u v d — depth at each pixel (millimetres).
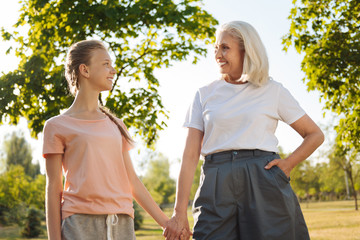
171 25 9555
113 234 2160
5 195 32812
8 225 31547
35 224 25906
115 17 8742
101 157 2205
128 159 2494
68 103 8875
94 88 2338
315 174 41656
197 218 2441
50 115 8859
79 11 9039
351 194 59500
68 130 2201
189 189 2574
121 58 9688
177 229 2479
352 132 9812
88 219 2117
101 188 2156
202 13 10547
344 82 9398
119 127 2445
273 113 2467
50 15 9195
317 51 9312
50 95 8992
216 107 2498
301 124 2477
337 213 27094
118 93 9609
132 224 2275
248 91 2484
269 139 2451
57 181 2178
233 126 2430
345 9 9305
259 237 2293
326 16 9430
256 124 2414
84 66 2312
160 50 10336
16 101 9141
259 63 2438
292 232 2318
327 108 9883
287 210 2318
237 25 2484
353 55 8867
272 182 2332
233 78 2588
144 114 9281
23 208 32750
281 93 2500
